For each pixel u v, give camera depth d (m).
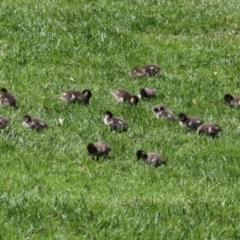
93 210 18.16
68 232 17.08
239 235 17.97
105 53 31.06
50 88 27.23
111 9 35.06
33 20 32.59
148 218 18.02
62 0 36.16
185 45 32.91
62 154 21.44
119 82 28.61
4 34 31.19
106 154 21.70
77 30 32.28
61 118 24.27
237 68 31.48
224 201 19.36
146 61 30.98
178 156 22.44
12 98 25.03
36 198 18.47
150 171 21.11
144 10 35.78
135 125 24.42
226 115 26.55
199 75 30.30
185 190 20.14
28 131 22.66
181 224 17.92
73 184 19.91
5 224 16.98
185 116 24.89
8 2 34.94
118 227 17.50
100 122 24.33
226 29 35.78
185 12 36.47
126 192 19.75
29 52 30.03
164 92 28.02
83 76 28.72
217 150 23.12
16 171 20.19
